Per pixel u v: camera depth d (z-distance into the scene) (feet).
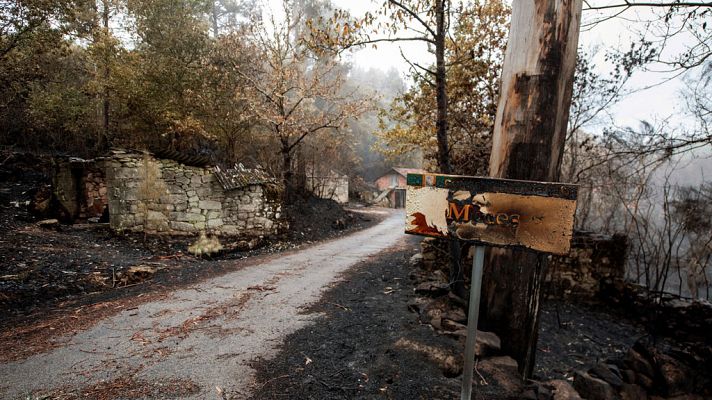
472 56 22.56
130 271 22.99
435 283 20.21
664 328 21.52
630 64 15.16
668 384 10.30
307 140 67.05
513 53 11.91
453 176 7.27
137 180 33.94
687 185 21.70
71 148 58.95
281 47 49.34
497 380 10.30
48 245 27.04
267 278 24.02
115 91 49.85
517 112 11.76
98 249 28.66
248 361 11.73
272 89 48.80
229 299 18.98
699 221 20.90
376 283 22.94
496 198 6.94
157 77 49.14
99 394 9.78
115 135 60.85
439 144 19.94
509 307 12.25
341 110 52.42
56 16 37.27
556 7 11.19
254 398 9.56
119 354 12.32
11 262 22.38
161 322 15.46
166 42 51.16
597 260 24.94
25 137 55.77
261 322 15.49
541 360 16.93
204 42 53.52
